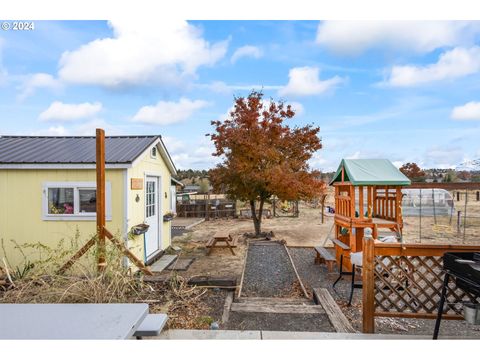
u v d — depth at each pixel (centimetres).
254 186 1088
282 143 1127
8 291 404
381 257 388
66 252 468
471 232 1284
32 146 692
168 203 895
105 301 353
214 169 1194
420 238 1088
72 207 606
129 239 598
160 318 281
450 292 346
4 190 609
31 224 605
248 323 367
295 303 462
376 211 802
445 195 1891
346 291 548
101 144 500
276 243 1005
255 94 1137
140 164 665
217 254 844
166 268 694
